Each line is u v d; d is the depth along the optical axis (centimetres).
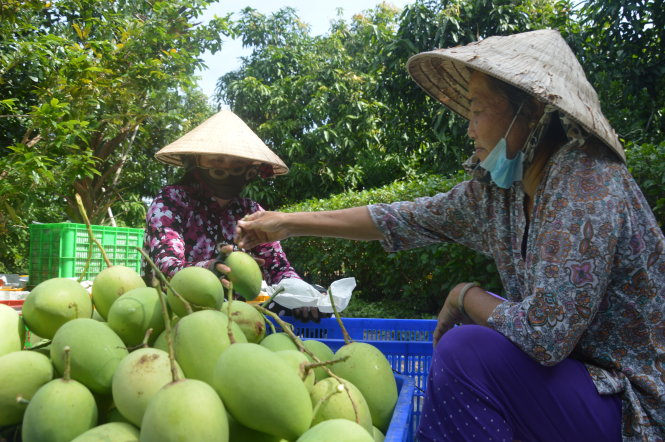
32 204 817
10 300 301
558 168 166
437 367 170
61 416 129
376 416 166
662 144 444
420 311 706
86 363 142
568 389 158
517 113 173
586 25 810
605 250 152
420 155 1127
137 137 1291
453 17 868
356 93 1509
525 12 869
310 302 260
